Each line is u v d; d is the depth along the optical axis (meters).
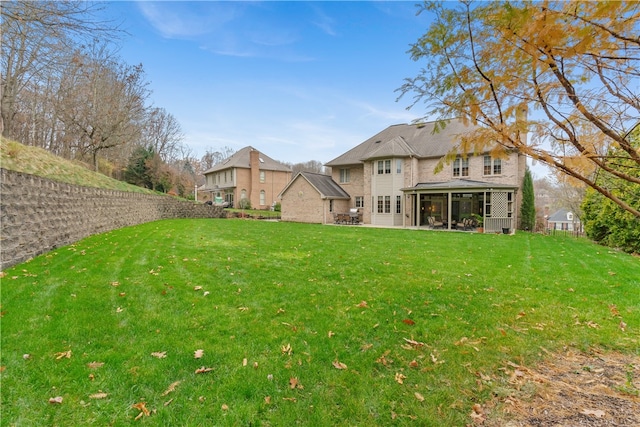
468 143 2.44
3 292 4.44
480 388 2.72
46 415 2.26
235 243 9.91
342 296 4.89
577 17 1.70
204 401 2.47
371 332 3.71
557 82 2.07
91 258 6.90
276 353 3.19
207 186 42.03
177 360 2.99
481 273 6.47
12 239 6.03
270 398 2.53
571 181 2.23
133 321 3.75
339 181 25.23
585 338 3.63
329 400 2.53
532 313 4.34
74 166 14.93
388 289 5.28
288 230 15.01
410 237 12.87
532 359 3.21
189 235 11.57
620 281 5.90
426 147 21.48
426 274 6.30
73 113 19.72
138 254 7.52
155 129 37.22
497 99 2.23
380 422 2.31
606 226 11.44
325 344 3.40
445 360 3.14
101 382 2.63
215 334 3.53
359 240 11.55
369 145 24.67
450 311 4.38
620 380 2.85
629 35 1.71
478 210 20.91
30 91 17.55
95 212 11.13
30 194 6.74
